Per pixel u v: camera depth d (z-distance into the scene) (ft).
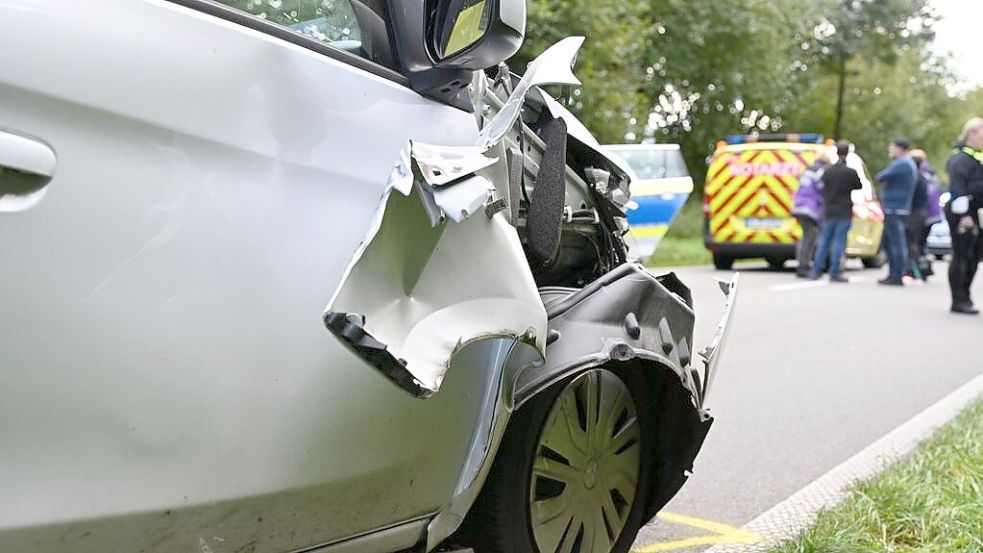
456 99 7.77
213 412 5.78
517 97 7.29
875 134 145.07
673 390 9.47
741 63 98.68
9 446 4.96
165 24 5.78
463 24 7.00
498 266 6.70
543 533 8.52
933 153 174.09
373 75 7.15
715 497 13.69
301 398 6.21
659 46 93.97
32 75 5.08
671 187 37.04
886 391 21.27
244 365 5.93
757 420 18.42
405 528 7.23
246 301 5.95
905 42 140.46
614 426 9.25
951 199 34.94
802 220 49.70
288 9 6.77
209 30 6.01
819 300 38.99
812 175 49.75
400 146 7.04
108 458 5.33
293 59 6.48
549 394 8.33
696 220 84.89
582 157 10.50
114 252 5.36
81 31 5.34
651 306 8.96
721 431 17.54
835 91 144.15
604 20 54.90
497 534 8.12
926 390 21.44
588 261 10.73
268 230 6.10
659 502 9.86
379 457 6.73
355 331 5.48
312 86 6.55
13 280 4.97
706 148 105.50
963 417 17.06
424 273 6.15
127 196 5.42
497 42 6.80
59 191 5.16
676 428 9.74
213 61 5.97
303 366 6.22
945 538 11.04
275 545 6.30
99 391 5.28
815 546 10.68
